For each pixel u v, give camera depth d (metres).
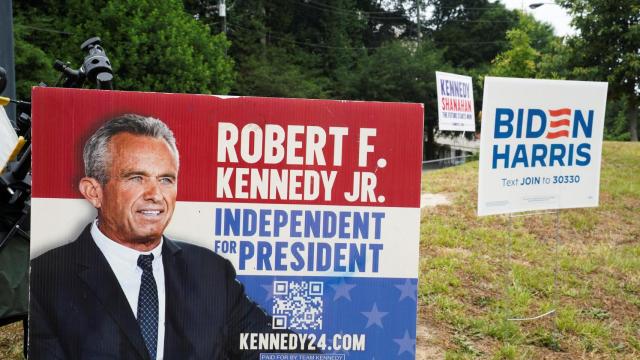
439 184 11.40
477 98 45.78
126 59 22.83
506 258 7.07
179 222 2.99
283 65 43.12
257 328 3.06
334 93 46.97
